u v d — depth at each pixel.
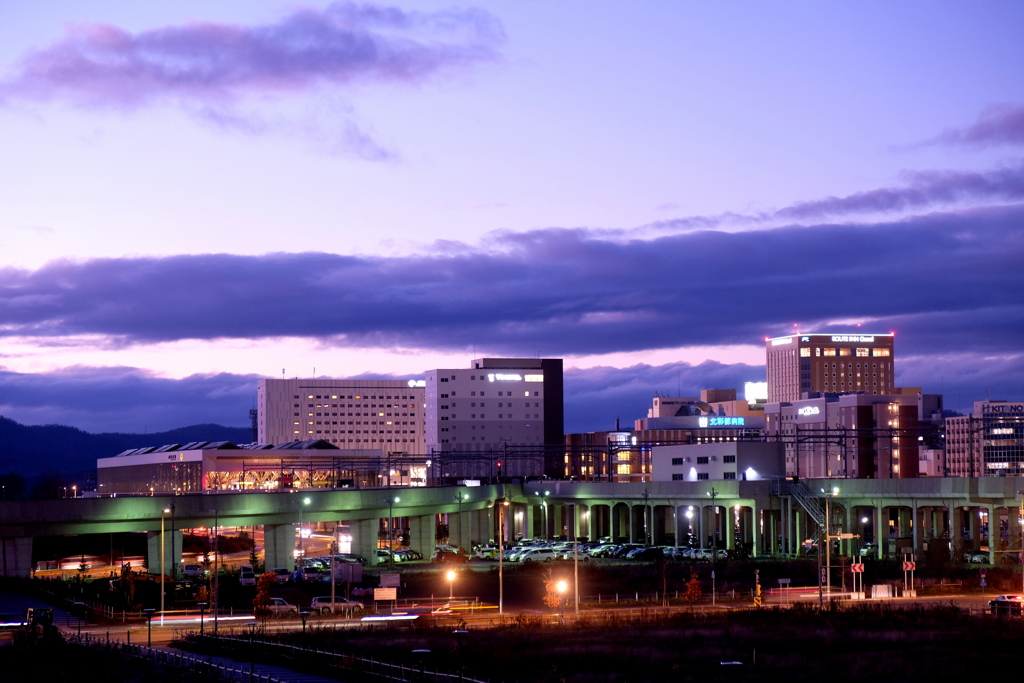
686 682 80.06
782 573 160.62
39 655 90.38
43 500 148.12
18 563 147.00
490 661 88.19
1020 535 171.50
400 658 88.69
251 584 152.75
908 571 152.00
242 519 173.00
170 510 161.75
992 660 88.56
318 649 92.88
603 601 132.50
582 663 87.44
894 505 185.62
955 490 170.62
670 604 129.75
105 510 153.88
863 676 82.00
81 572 171.62
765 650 94.69
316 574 159.75
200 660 90.12
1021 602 114.75
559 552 197.75
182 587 147.12
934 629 105.81
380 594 132.75
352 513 191.12
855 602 129.00
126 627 114.56
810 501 190.38
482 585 153.88
